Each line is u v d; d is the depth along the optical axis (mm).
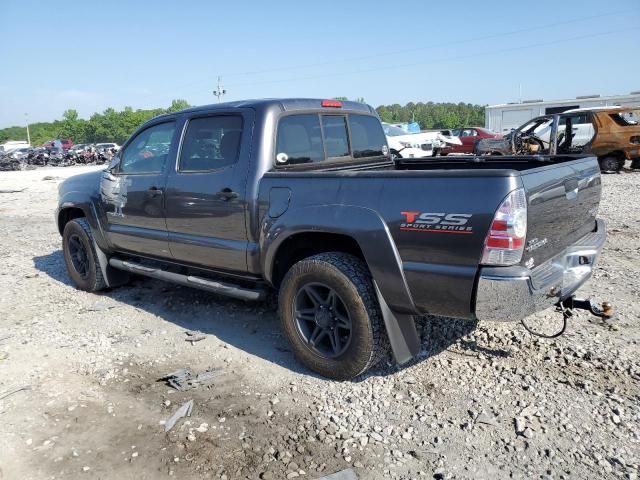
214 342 4508
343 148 4852
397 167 5480
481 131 23844
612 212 9367
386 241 3283
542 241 3201
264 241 3918
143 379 3908
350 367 3598
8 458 3006
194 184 4414
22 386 3830
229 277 4586
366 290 3467
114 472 2859
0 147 50844
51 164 39344
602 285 5387
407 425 3178
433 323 4523
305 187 3697
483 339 4223
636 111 15125
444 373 3752
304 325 3879
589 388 3447
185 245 4617
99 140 114750
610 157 15312
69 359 4270
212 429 3219
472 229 2977
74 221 5926
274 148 4078
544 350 3990
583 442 2936
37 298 5902
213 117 4398
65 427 3295
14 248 8781
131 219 5172
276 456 2945
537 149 15211
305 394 3584
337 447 3000
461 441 3004
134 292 5992
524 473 2725
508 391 3473
